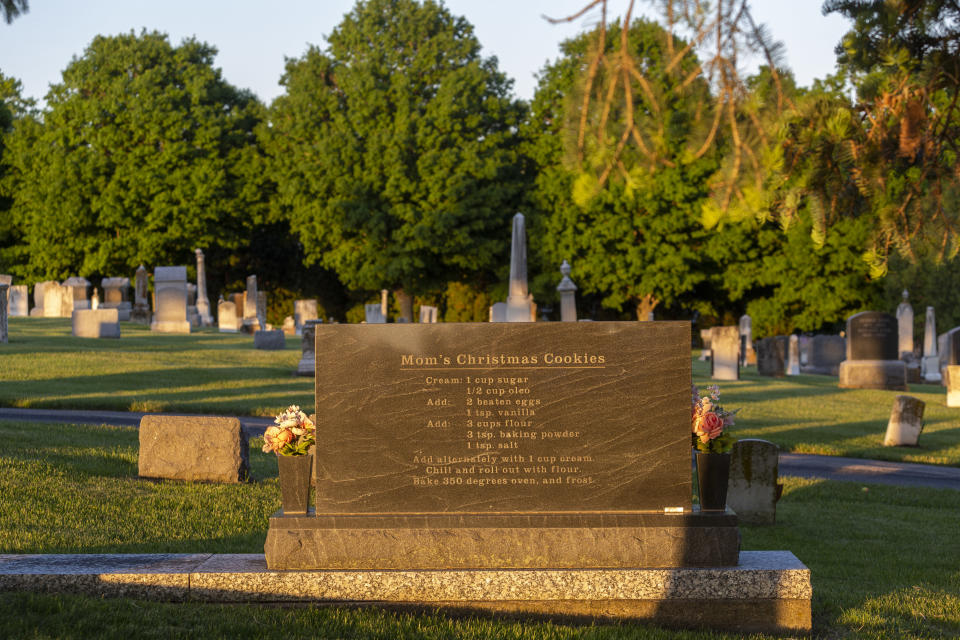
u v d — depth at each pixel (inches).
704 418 294.2
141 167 2401.6
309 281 2837.1
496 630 263.9
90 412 759.1
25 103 2819.9
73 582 281.1
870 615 300.7
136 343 1291.8
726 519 289.9
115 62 2452.0
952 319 1809.8
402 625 265.1
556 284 2222.0
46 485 450.3
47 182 2380.7
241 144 2549.2
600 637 262.7
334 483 294.5
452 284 2418.8
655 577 282.5
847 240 2066.9
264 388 938.1
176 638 247.9
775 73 181.9
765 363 1397.6
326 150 2190.0
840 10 277.7
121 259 2434.8
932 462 710.5
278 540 289.6
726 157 191.2
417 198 2191.2
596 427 295.0
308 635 255.3
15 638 239.8
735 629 281.9
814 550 423.2
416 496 294.5
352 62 2303.2
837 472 654.5
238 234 2573.8
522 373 295.0
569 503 294.2
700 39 171.8
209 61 2610.7
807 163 280.1
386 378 295.9
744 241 2143.2
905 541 452.1
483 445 294.8
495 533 289.9
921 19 274.7
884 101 269.4
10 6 626.2
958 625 296.7
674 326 295.9
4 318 1165.1
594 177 186.1
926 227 287.6
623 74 174.9
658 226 2111.2
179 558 300.7
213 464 499.8
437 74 2274.9
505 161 2241.6
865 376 1255.5
